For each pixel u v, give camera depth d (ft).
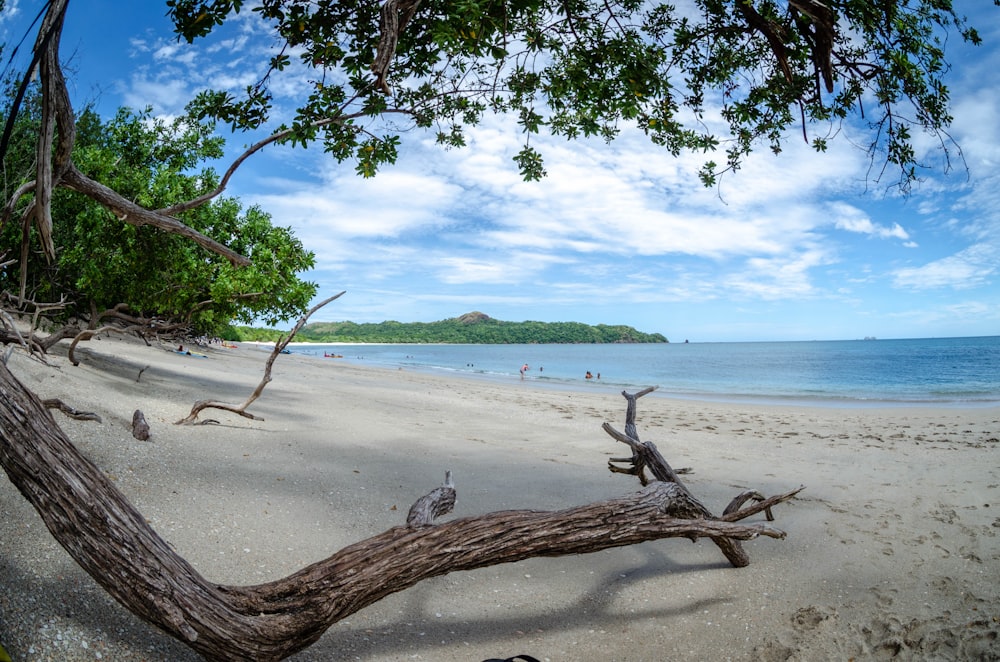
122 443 21.66
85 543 8.66
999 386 94.43
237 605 9.77
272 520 17.24
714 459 32.35
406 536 10.73
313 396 50.49
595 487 24.34
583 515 11.86
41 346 33.88
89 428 22.35
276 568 14.26
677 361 238.68
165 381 44.42
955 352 300.61
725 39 15.52
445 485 13.21
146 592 8.84
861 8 12.42
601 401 70.33
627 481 25.80
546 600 14.47
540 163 16.89
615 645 12.57
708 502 22.98
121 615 10.74
